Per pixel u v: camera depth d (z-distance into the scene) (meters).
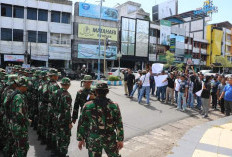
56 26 30.30
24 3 28.20
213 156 4.30
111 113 2.81
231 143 5.11
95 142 2.72
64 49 30.98
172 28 43.75
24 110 3.36
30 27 28.73
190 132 5.99
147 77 10.48
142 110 9.26
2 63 27.70
